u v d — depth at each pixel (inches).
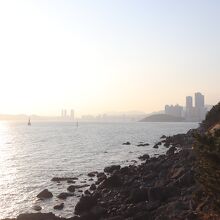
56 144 5265.8
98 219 1450.5
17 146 5093.5
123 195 1694.1
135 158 3415.4
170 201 1443.2
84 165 3056.1
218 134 1049.5
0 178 2544.3
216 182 962.7
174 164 2177.7
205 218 1100.5
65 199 1887.3
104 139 6156.5
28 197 1973.4
